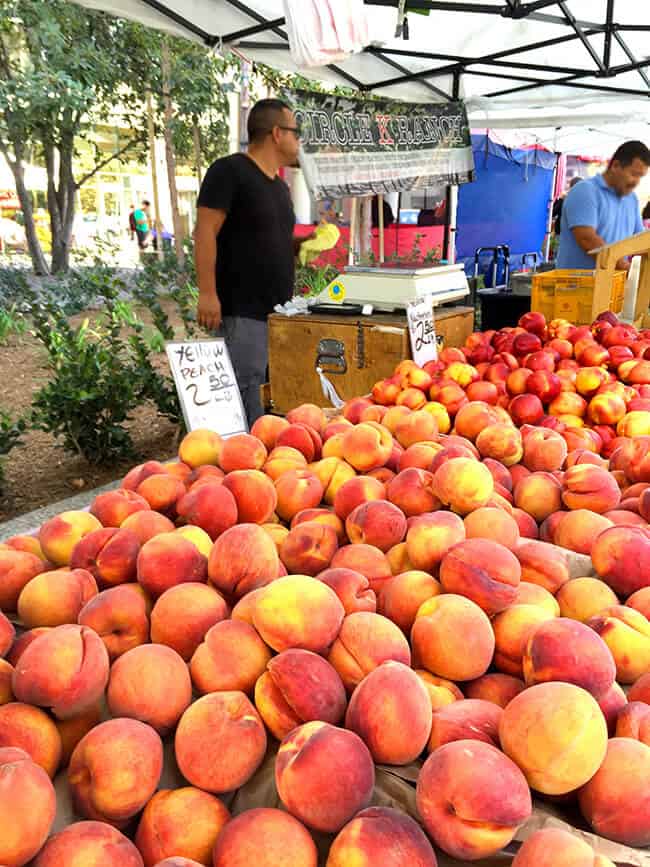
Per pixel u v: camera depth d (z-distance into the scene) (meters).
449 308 4.21
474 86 6.90
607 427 2.35
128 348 7.98
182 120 11.47
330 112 4.96
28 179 14.87
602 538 1.28
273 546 1.24
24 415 6.15
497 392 2.57
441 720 0.93
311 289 8.42
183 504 1.48
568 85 6.49
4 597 1.25
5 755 0.81
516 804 0.78
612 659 0.99
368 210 7.14
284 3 3.38
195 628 1.09
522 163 12.21
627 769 0.85
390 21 4.91
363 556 1.28
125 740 0.87
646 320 4.09
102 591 1.24
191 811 0.85
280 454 1.79
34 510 4.20
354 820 0.80
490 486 1.42
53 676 0.91
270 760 0.95
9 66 9.55
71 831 0.79
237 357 4.29
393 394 2.56
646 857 0.82
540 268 7.57
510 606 1.14
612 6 5.24
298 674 0.94
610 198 4.80
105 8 4.32
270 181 4.07
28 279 11.23
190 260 10.28
